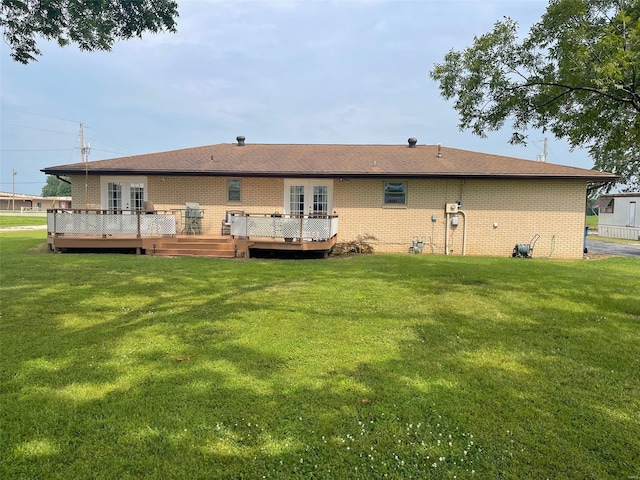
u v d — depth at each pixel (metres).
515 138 8.31
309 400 3.27
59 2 7.45
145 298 6.61
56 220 12.56
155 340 4.62
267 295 6.88
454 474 2.42
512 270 9.75
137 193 14.88
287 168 14.45
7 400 3.21
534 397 3.39
